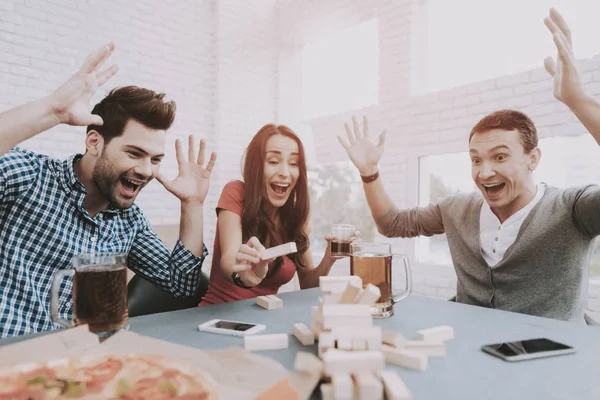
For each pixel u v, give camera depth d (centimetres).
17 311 111
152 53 334
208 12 369
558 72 114
